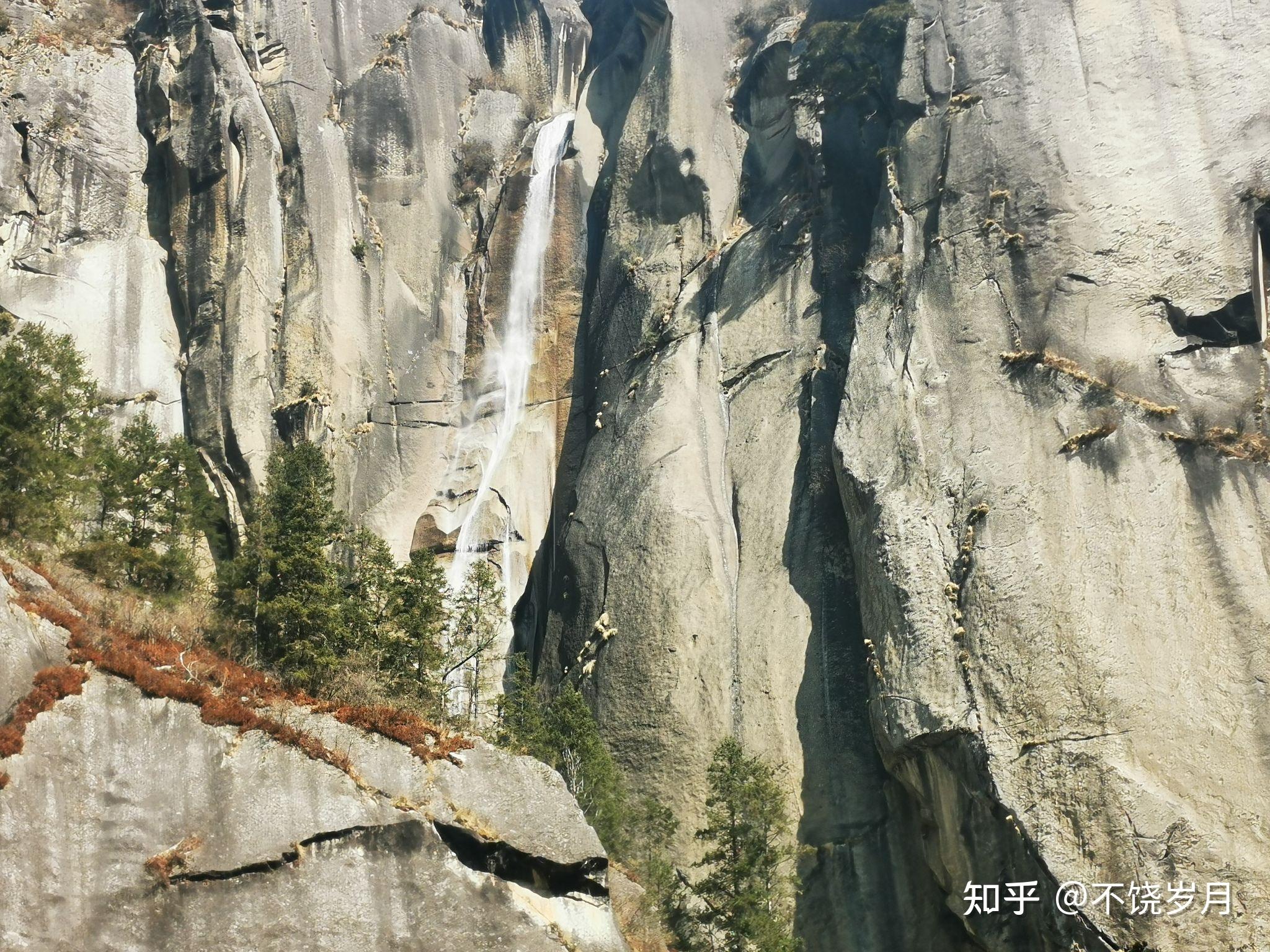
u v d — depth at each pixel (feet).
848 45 154.51
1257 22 137.90
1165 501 112.06
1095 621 106.73
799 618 127.75
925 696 108.88
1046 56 139.74
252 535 110.01
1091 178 130.41
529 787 84.28
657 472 140.05
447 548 155.63
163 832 74.18
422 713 93.66
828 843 115.24
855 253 146.51
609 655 131.44
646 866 109.70
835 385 139.54
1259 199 126.93
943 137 140.77
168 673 81.30
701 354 150.51
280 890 74.74
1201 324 122.52
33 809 71.56
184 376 157.89
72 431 116.78
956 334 127.54
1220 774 99.14
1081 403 118.42
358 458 157.38
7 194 157.69
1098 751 100.53
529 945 77.56
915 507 119.24
